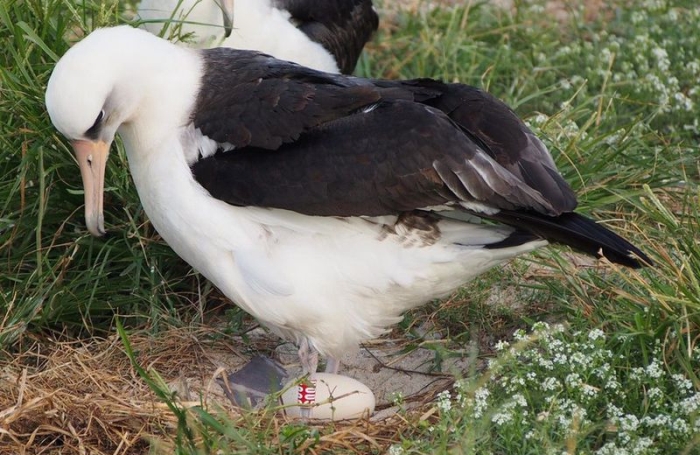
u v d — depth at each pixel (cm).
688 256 1105
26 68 1202
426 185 938
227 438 955
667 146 1366
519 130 985
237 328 1175
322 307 995
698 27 1591
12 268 1180
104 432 973
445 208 961
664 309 1032
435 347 1119
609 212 1280
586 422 907
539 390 976
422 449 927
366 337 1036
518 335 1011
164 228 1008
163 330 1157
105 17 1217
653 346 1020
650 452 880
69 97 969
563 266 1169
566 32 1738
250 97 976
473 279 1135
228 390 1048
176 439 924
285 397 1031
